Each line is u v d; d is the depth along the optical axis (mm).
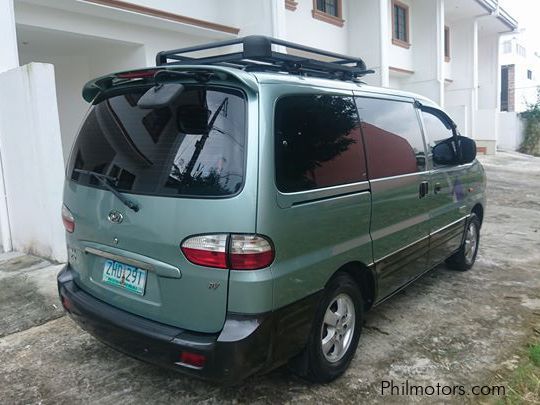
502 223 7742
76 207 2852
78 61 9062
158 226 2361
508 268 5223
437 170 4043
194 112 2410
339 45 12734
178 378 2963
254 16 8727
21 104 5152
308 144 2584
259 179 2242
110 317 2564
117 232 2551
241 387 2850
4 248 5922
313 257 2570
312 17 11742
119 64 8430
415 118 3854
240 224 2203
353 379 2953
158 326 2416
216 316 2268
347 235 2855
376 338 3502
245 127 2287
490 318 3873
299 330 2518
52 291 4441
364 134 3100
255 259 2221
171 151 2412
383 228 3238
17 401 2748
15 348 3391
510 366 3119
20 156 5391
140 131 2578
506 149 23719
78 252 2906
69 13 6953
